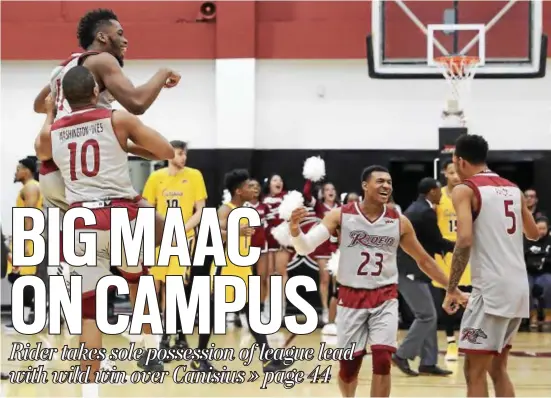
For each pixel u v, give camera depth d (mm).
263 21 13078
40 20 13281
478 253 5016
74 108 4492
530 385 7195
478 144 5195
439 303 9664
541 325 11508
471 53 12367
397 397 6707
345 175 12977
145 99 4484
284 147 13078
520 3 12492
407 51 12617
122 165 4480
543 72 12203
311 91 13062
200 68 13203
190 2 13242
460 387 7164
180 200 8266
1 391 6789
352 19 12938
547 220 11305
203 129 13195
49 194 4801
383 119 12984
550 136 12742
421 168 12852
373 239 5449
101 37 4723
